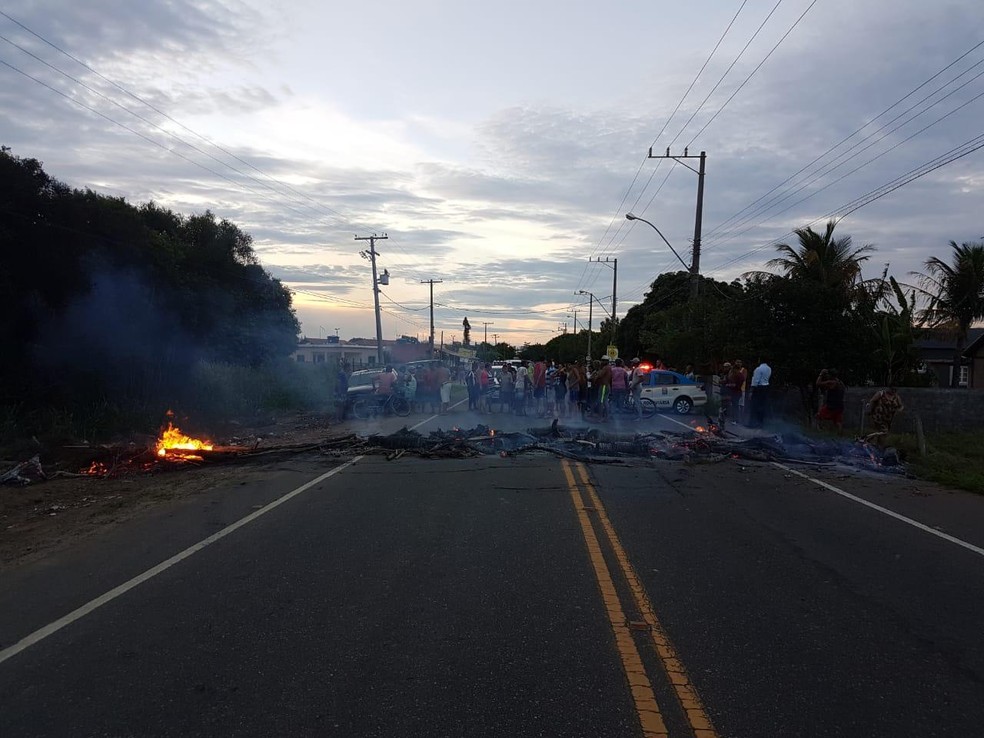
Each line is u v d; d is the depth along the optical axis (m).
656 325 44.28
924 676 4.10
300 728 3.49
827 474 11.29
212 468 12.12
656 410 23.16
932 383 26.78
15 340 16.77
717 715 3.62
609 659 4.28
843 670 4.17
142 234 20.86
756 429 17.86
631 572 6.00
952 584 5.81
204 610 5.14
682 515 8.23
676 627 4.80
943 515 8.46
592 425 19.59
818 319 20.12
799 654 4.39
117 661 4.29
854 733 3.46
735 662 4.26
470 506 8.64
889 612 5.14
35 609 5.25
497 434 14.71
